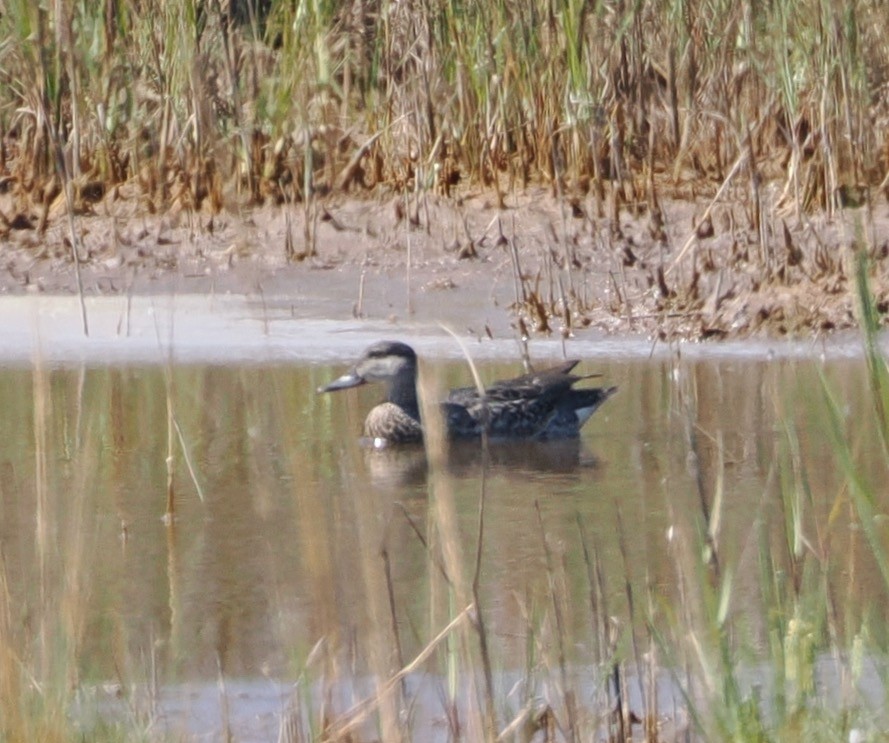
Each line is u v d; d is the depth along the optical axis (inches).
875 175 1030.4
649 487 642.8
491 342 893.8
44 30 1058.7
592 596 449.1
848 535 565.3
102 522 592.7
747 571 525.7
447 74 1091.9
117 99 1085.8
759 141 1076.5
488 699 383.6
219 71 1072.8
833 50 1008.2
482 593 521.7
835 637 424.8
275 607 504.1
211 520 598.9
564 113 1069.1
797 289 921.5
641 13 1079.6
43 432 383.6
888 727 376.5
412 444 748.6
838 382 786.2
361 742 412.8
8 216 1049.5
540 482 661.9
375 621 378.3
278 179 1064.2
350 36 1122.0
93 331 898.1
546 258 973.2
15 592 494.0
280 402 374.0
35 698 376.2
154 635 490.0
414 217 1035.3
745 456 676.1
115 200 1058.1
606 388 770.8
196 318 921.5
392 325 917.2
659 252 995.3
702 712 406.9
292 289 968.9
